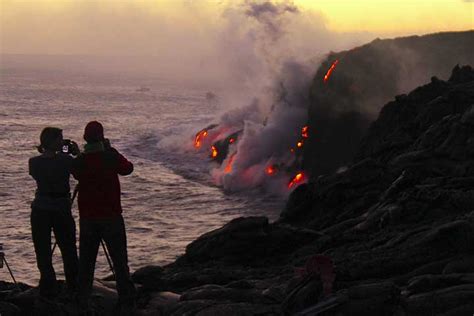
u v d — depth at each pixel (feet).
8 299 29.45
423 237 38.06
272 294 28.35
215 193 247.09
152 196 234.38
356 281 33.94
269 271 44.27
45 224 28.22
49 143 27.94
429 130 73.97
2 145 365.81
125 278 27.48
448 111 88.02
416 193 51.72
